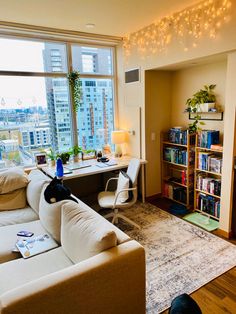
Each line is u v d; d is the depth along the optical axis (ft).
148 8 9.60
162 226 10.95
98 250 5.44
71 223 6.57
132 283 5.54
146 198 14.05
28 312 4.32
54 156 13.03
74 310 4.82
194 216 11.79
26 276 5.88
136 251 5.50
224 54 9.12
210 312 6.48
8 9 9.37
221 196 9.99
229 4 8.31
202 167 11.55
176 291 7.19
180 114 13.56
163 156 14.07
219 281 7.55
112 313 5.35
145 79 12.75
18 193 10.36
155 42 11.62
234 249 9.12
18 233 7.85
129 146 14.65
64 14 10.01
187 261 8.48
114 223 11.07
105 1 8.79
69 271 4.83
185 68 12.67
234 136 9.24
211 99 11.46
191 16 9.64
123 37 13.69
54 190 8.07
